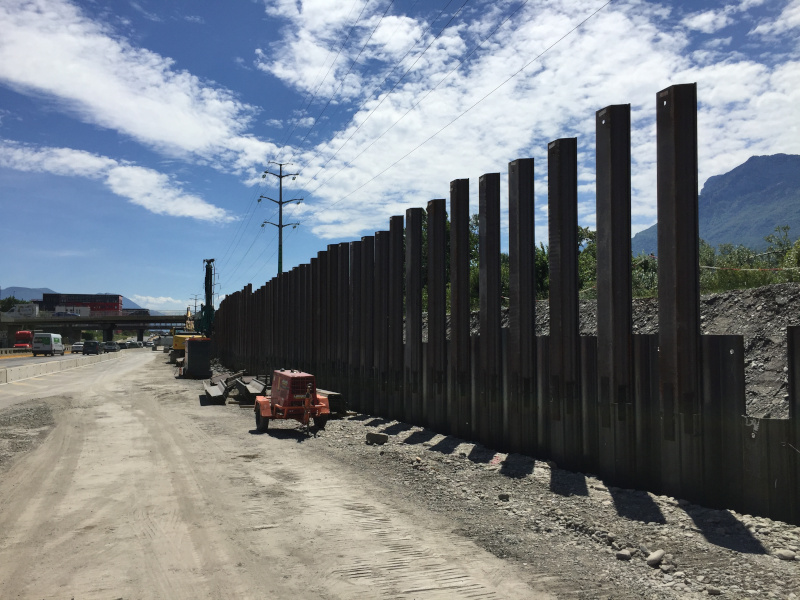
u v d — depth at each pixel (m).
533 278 10.73
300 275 24.88
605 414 8.74
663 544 6.04
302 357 24.39
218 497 8.16
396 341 15.84
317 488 8.70
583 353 9.33
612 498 7.82
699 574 5.29
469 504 7.81
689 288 7.61
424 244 27.53
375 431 14.38
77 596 4.95
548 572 5.46
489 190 11.84
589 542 6.30
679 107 7.73
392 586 5.14
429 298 14.11
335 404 16.80
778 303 9.99
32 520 7.17
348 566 5.60
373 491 8.51
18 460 11.04
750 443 6.93
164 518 7.19
